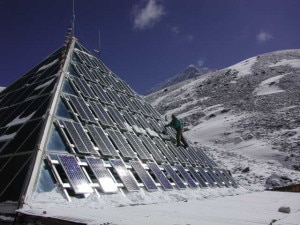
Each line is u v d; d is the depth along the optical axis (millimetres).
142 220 8625
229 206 14055
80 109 16328
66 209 9961
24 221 8922
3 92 23156
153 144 19984
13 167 12047
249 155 56250
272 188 29578
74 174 12273
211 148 61938
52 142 12953
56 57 22938
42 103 15711
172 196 15734
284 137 63688
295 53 155750
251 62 152375
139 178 15297
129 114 21297
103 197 12359
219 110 95125
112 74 25969
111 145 15859
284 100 91062
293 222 9609
